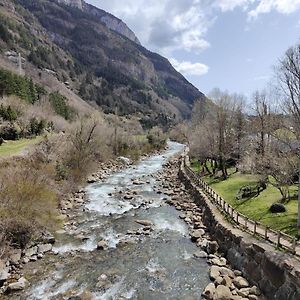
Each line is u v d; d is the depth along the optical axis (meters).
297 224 22.30
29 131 63.97
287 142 29.86
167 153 101.25
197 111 83.56
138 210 37.00
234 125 52.41
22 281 19.58
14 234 23.95
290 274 16.66
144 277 21.03
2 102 68.81
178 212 36.53
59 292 18.86
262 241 21.42
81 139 53.91
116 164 71.00
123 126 128.00
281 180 29.98
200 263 23.23
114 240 27.44
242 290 18.88
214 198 34.69
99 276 20.94
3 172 30.25
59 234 28.14
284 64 25.55
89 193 44.03
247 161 46.44
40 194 29.20
